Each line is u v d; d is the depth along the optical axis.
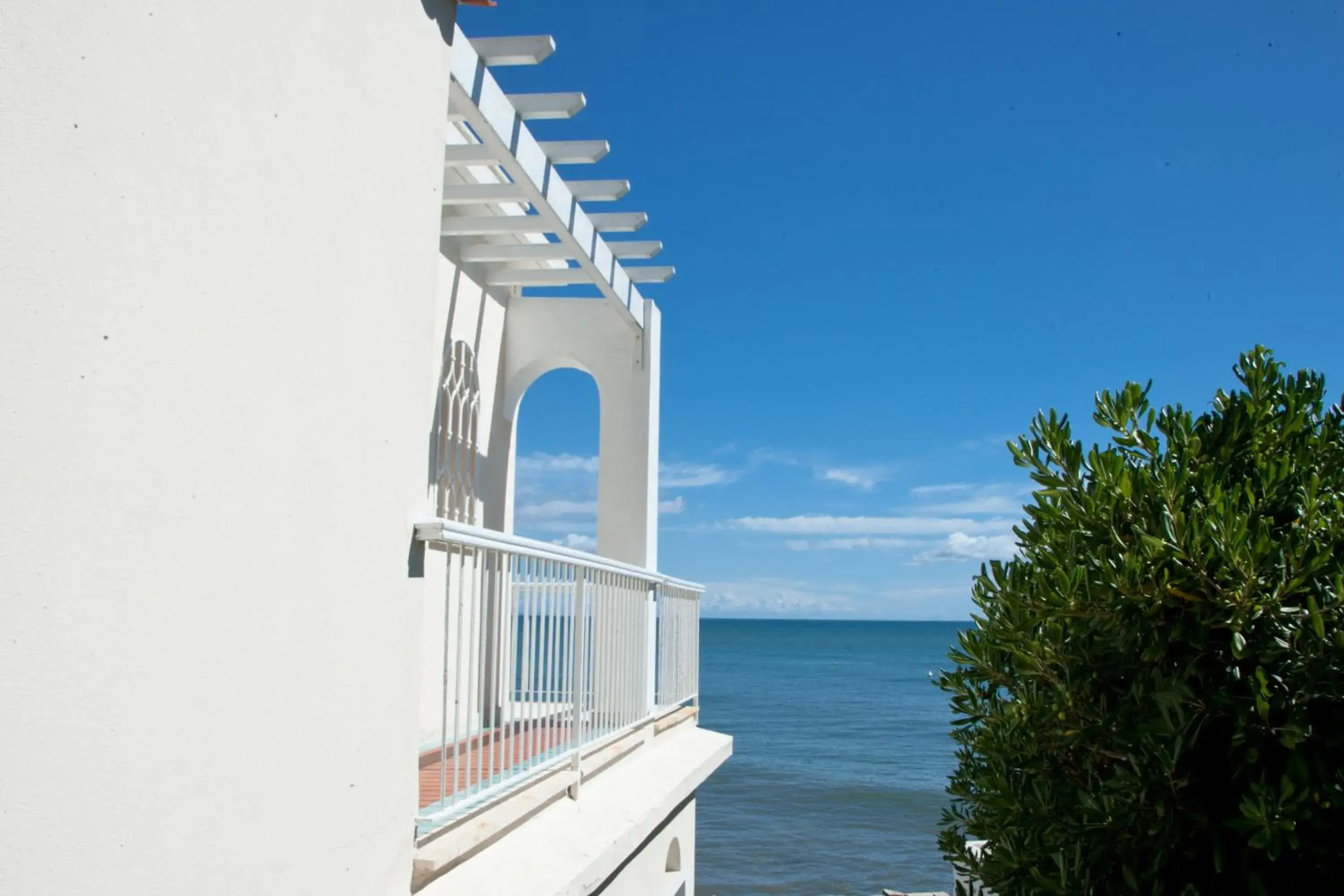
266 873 3.04
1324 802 3.63
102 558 2.43
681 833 7.85
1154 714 4.09
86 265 2.38
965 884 5.59
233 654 2.90
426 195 4.14
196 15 2.74
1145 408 4.59
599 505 9.27
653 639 7.94
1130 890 4.08
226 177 2.87
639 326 9.37
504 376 9.44
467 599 7.69
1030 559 5.07
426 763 6.11
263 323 3.05
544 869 4.61
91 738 2.39
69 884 2.32
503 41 5.46
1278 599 3.71
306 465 3.27
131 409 2.52
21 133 2.21
